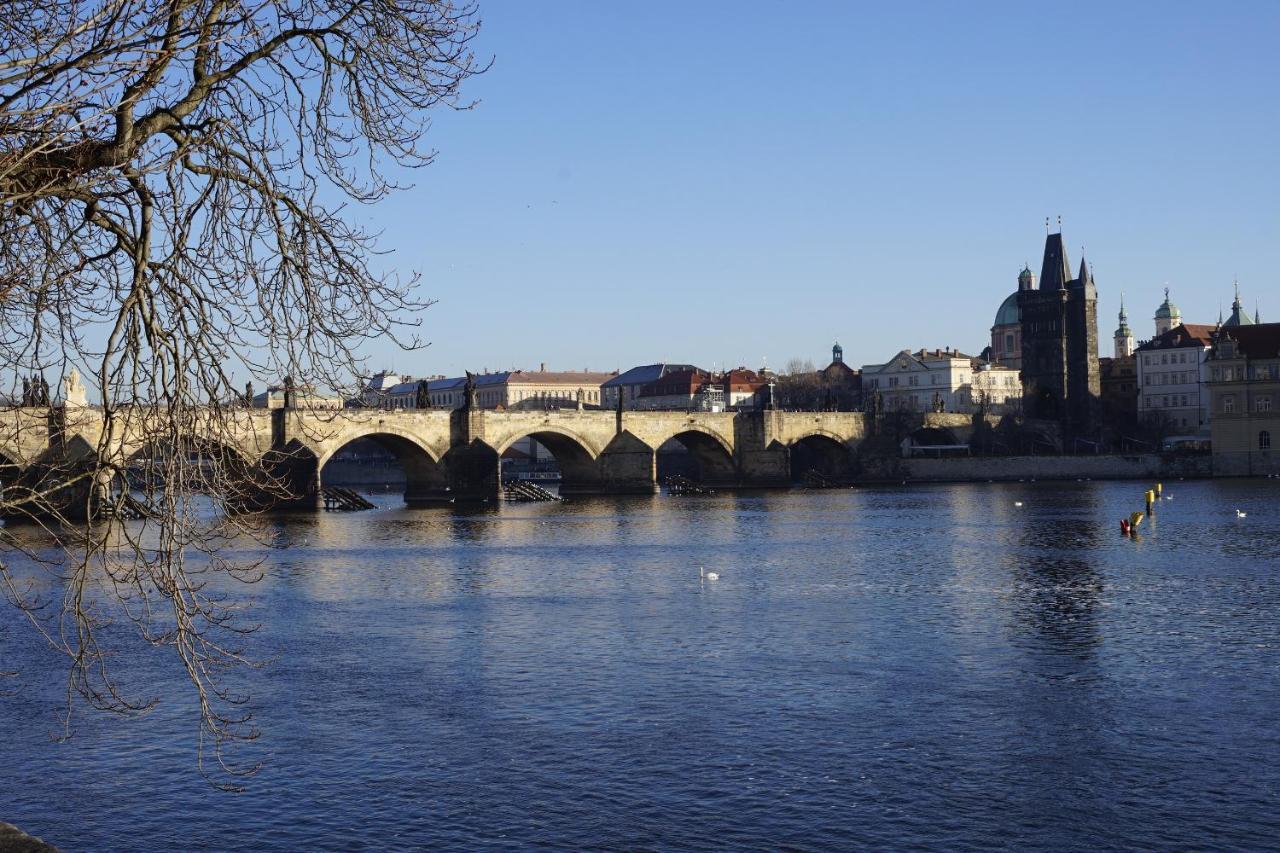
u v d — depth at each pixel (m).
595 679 51.03
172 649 57.81
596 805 35.19
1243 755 39.09
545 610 70.06
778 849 31.72
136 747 41.50
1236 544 102.81
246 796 36.38
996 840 32.19
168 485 17.00
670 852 31.59
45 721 44.75
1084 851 31.41
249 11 17.30
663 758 39.59
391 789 36.91
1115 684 48.78
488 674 52.31
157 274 17.28
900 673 51.34
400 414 185.50
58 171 15.62
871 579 82.94
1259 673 50.28
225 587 81.19
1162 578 80.94
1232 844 31.77
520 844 32.28
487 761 39.53
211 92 18.50
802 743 41.06
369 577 86.94
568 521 146.50
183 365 17.34
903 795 35.72
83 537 16.84
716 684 49.75
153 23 15.09
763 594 75.94
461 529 134.38
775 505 176.38
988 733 41.97
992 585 78.69
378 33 19.08
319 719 45.00
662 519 148.50
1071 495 187.88
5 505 15.95
